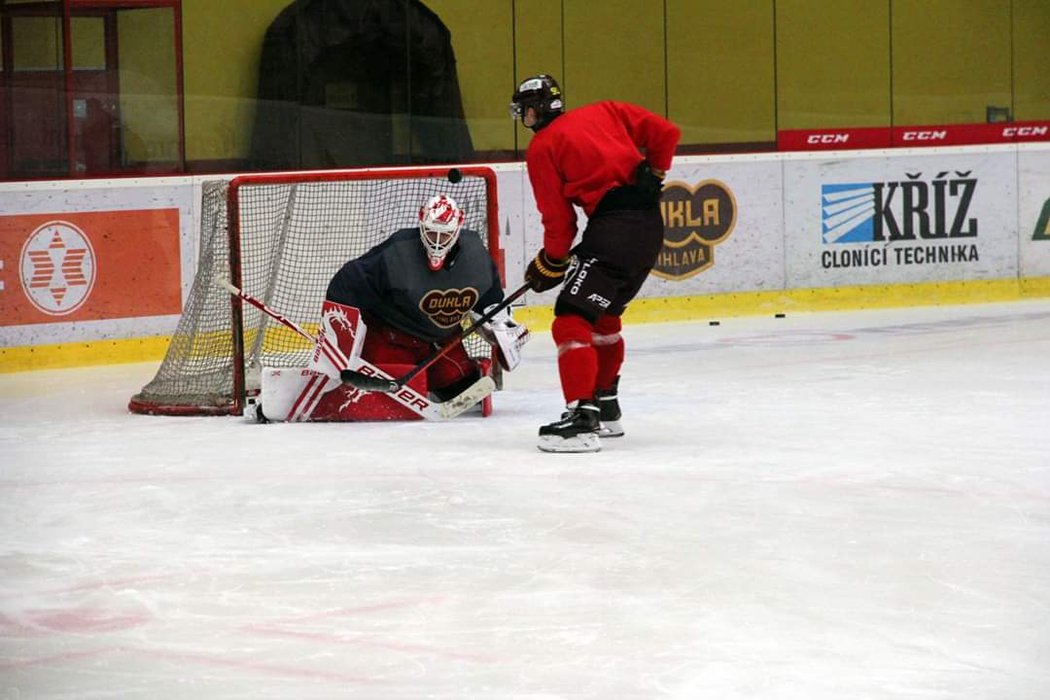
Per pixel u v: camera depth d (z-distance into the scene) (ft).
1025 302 118.62
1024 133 121.80
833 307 116.06
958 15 122.83
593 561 40.55
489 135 114.73
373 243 92.73
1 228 89.15
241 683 31.07
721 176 112.37
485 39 113.70
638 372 82.07
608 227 57.82
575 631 34.27
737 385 75.97
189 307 77.15
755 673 31.27
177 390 74.90
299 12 106.42
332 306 64.80
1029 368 80.28
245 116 105.09
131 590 38.32
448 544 42.73
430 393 69.87
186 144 102.73
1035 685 30.50
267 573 39.81
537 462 55.52
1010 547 41.55
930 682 30.68
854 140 116.57
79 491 51.49
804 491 49.26
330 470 54.65
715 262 112.47
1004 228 120.98
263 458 57.52
